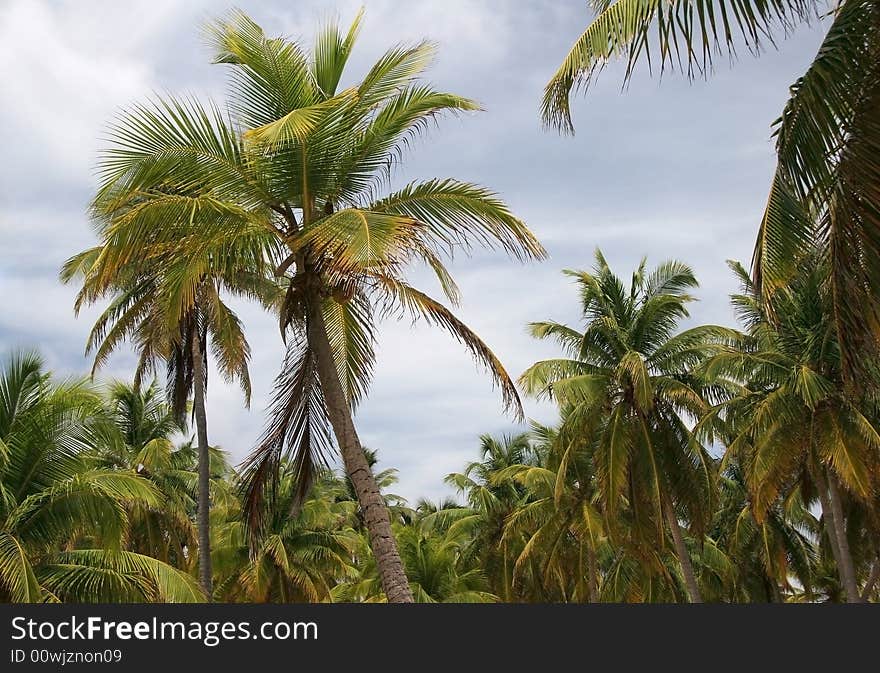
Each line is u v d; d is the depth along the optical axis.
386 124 12.61
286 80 12.54
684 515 28.36
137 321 24.52
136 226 11.46
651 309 26.55
